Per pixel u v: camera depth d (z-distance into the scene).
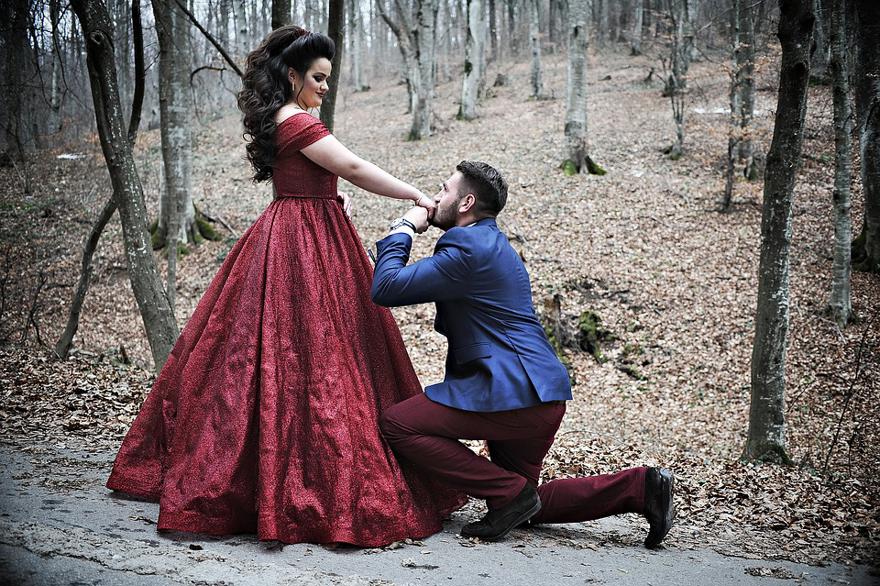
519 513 2.90
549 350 2.96
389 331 3.07
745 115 16.44
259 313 2.86
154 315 5.77
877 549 3.70
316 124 2.97
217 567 2.28
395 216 17.56
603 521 3.70
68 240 16.52
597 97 27.30
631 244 15.16
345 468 2.70
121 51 11.28
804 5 6.85
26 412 5.21
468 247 2.85
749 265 14.04
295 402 2.78
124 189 5.58
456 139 23.59
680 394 10.64
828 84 21.72
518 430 2.87
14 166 17.16
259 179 3.16
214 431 2.74
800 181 17.69
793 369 10.86
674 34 21.55
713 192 17.36
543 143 21.83
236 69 7.11
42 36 6.68
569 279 13.85
